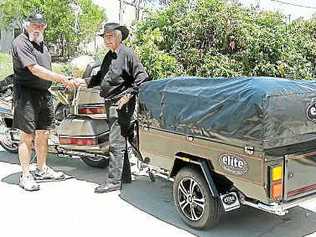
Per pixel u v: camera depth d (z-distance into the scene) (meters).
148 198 5.37
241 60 8.40
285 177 3.85
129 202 5.24
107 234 4.42
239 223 4.62
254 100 3.80
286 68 8.50
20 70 5.55
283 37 8.73
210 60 8.28
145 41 8.36
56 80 5.57
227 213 4.86
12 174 6.37
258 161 3.80
